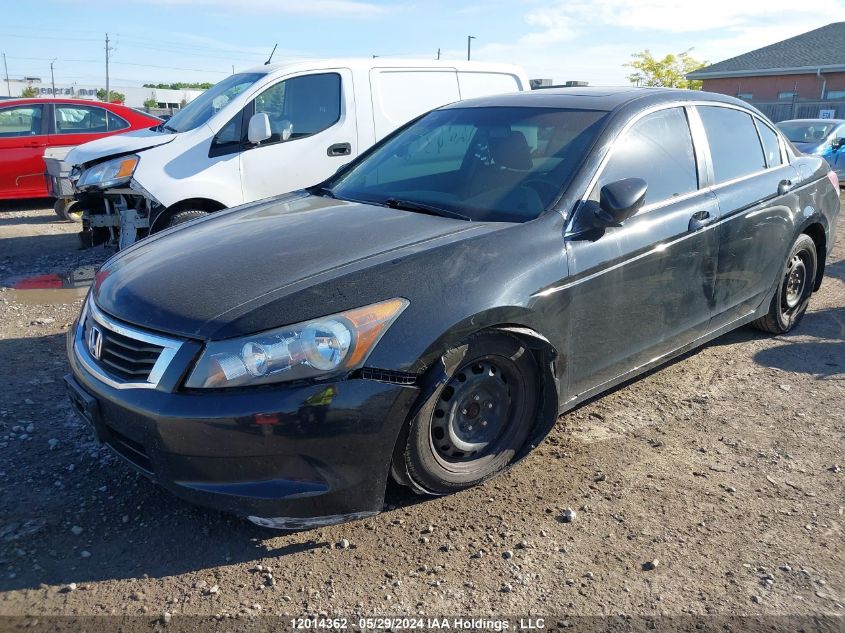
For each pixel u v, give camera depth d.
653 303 3.62
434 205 3.54
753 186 4.32
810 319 5.54
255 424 2.46
